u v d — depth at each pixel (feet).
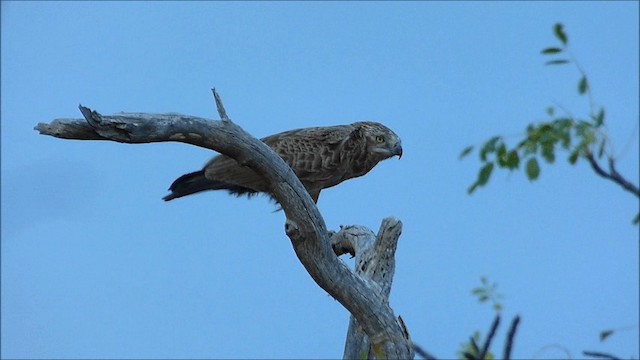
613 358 31.55
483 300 38.91
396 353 35.53
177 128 32.37
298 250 34.99
